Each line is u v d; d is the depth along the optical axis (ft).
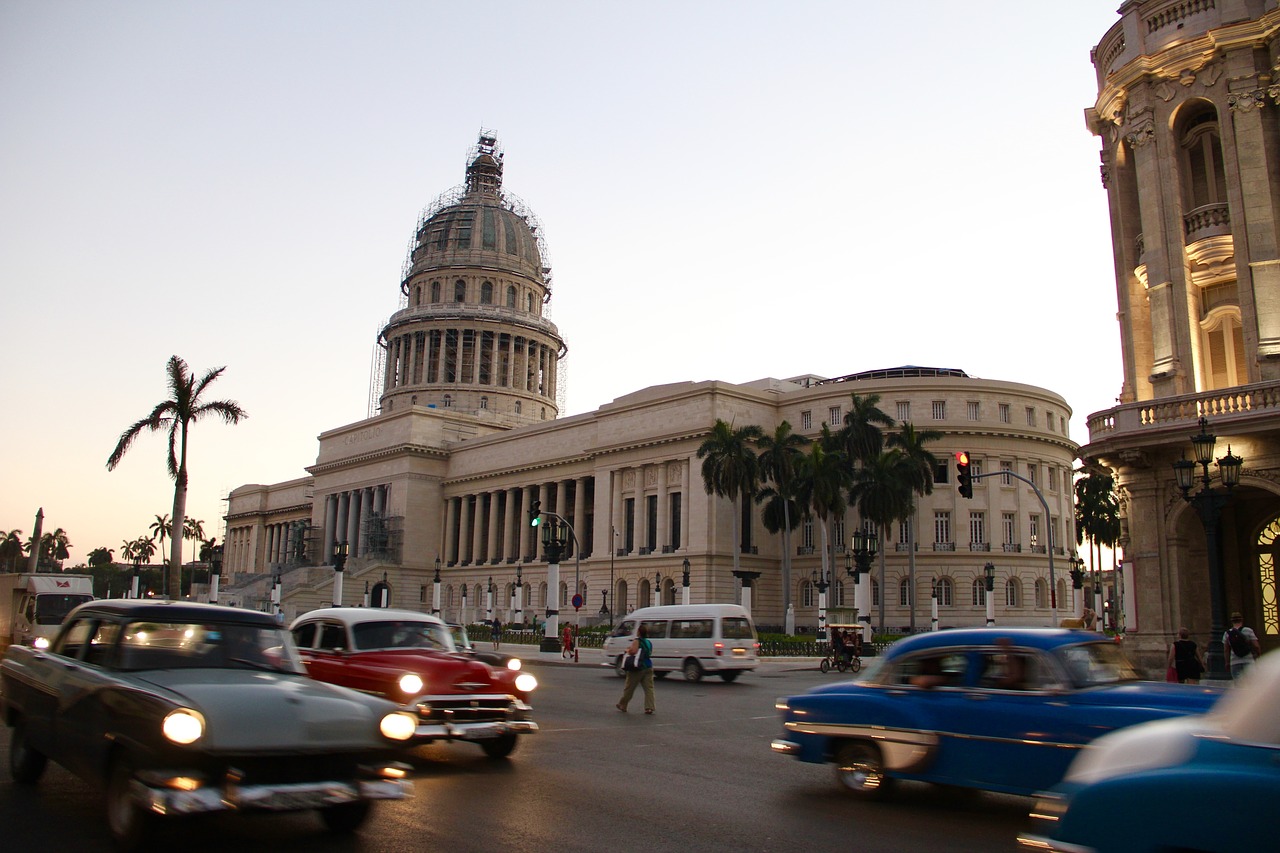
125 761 29.89
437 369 430.20
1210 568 74.43
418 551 360.89
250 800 28.66
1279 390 82.79
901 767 39.58
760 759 51.60
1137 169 99.40
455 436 380.58
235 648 36.14
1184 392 92.43
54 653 38.68
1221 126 92.63
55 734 35.45
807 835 34.40
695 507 264.11
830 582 234.17
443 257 443.32
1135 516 93.04
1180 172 98.94
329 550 398.21
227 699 30.09
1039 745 35.94
